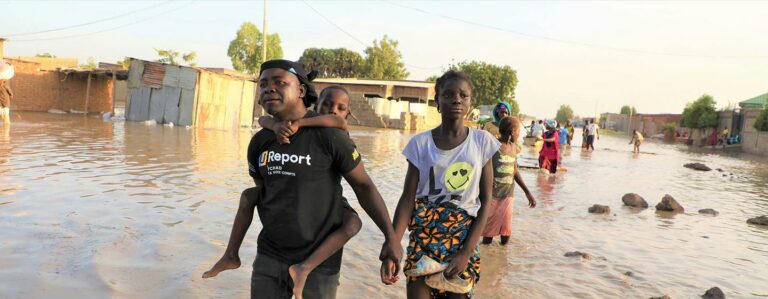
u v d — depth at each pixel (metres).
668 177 14.35
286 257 2.47
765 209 9.30
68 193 6.85
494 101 69.62
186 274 4.09
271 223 2.45
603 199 9.38
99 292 3.64
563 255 5.39
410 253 2.92
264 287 2.51
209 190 7.67
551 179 12.08
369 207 2.62
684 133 48.69
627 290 4.41
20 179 7.69
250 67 60.34
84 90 33.00
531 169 13.91
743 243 6.43
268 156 2.44
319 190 2.43
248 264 4.42
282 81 2.39
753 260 5.63
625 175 14.22
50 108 31.03
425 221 2.88
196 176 8.92
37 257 4.27
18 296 3.49
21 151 11.11
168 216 5.91
